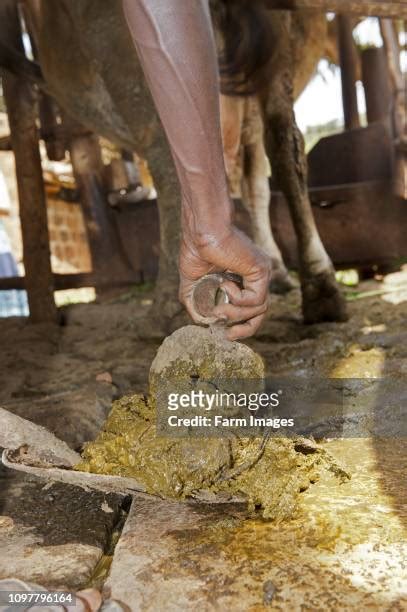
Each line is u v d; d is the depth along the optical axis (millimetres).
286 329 4438
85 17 3949
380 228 7312
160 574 1417
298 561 1425
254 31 3857
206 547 1517
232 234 1640
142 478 1669
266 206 6520
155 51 1480
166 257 3973
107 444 1725
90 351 4250
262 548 1491
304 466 1826
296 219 4484
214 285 1705
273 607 1275
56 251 13688
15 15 5164
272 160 4414
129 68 3838
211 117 1535
